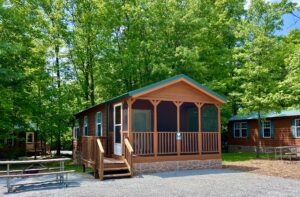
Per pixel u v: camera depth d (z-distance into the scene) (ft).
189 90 43.65
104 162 36.58
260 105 57.11
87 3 71.41
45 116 57.72
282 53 60.44
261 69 57.16
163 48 67.05
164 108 49.62
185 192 27.09
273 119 71.87
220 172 40.04
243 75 61.62
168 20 66.18
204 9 74.28
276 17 65.98
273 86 57.31
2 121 47.93
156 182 32.60
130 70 68.18
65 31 69.36
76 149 65.16
